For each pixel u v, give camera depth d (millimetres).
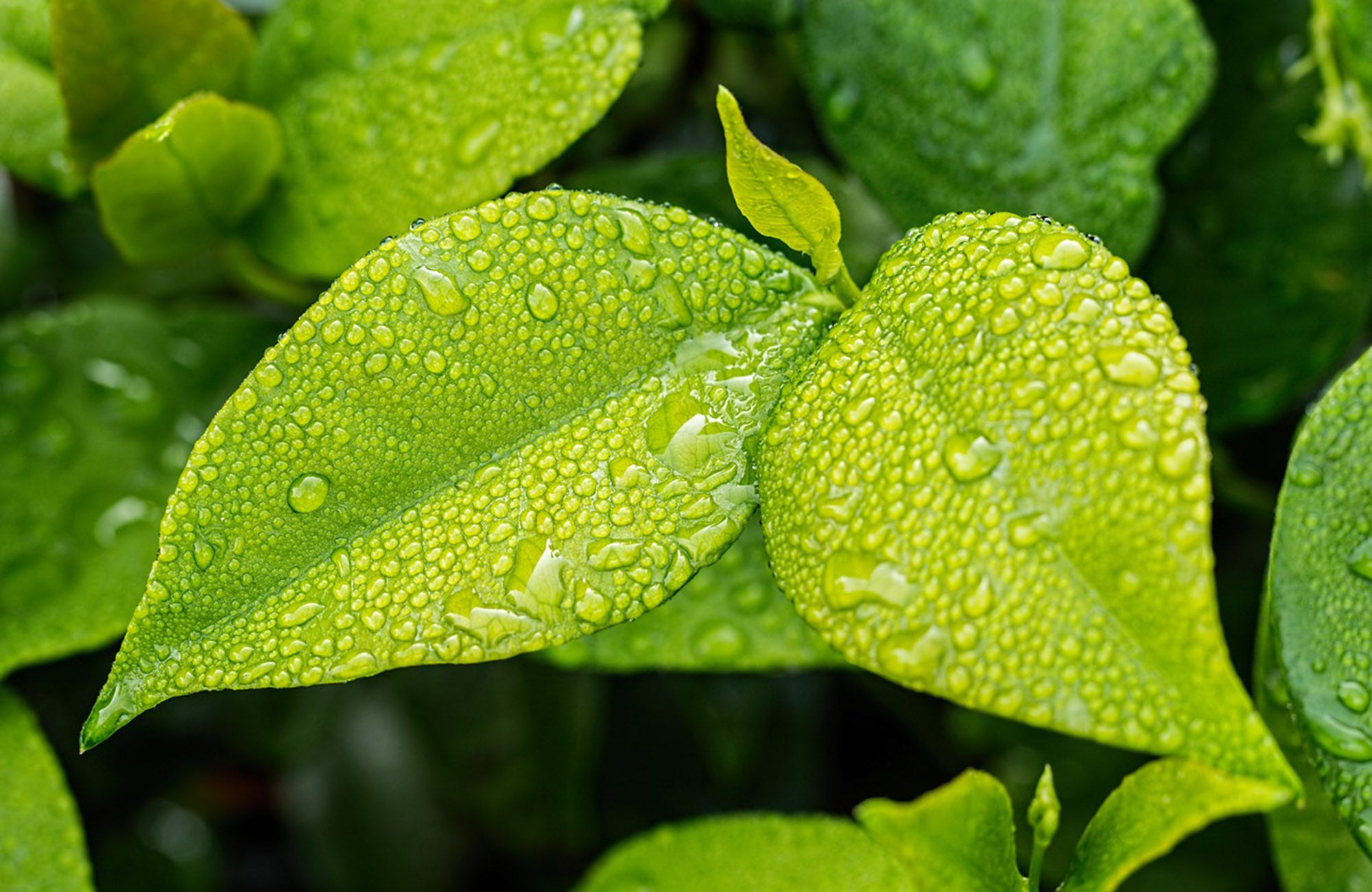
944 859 230
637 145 340
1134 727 218
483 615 233
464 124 266
